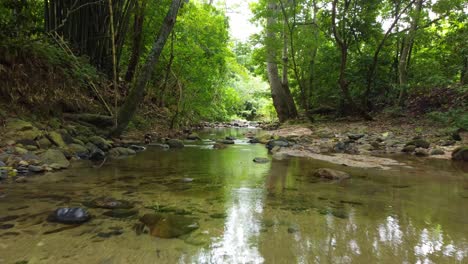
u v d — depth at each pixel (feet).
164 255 4.77
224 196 8.41
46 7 22.95
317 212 7.07
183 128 37.17
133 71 32.04
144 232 5.67
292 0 37.04
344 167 13.52
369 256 4.84
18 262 4.49
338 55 41.29
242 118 100.63
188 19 34.27
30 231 5.65
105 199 7.72
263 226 6.11
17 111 15.70
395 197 8.49
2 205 7.21
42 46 18.13
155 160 14.92
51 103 18.16
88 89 23.34
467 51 32.09
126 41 33.86
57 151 13.23
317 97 49.16
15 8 16.81
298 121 45.19
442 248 5.16
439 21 36.63
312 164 14.25
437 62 36.60
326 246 5.19
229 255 4.81
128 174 11.27
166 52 34.65
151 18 32.37
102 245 5.09
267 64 51.03
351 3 36.32
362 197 8.46
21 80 16.65
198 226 6.03
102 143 17.19
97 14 25.38
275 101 50.67
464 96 30.25
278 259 4.70
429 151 17.99
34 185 9.21
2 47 15.88
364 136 25.48
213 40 36.50
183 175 11.34
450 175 11.80
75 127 18.29
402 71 35.32
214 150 19.86
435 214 7.00
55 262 4.50
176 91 39.83
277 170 12.64
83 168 12.25
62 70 19.89
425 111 33.09
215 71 43.34
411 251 5.03
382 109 40.32
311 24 38.96
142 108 32.12
